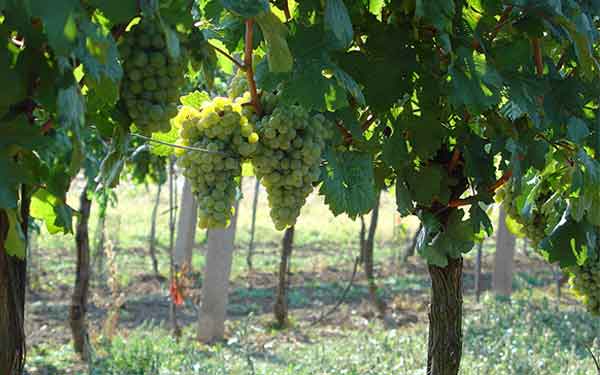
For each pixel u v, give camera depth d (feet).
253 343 44.83
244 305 58.44
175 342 43.21
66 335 47.88
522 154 14.92
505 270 56.90
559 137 14.90
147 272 69.46
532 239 19.17
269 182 12.12
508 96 14.44
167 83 9.68
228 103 11.83
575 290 18.35
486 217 15.84
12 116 8.73
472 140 15.21
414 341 43.27
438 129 14.37
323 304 59.57
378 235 97.25
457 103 13.09
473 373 33.76
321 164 13.55
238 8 10.02
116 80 8.80
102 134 10.90
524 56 14.06
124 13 8.35
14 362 10.34
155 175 52.85
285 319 51.13
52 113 8.58
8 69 8.10
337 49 12.36
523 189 18.65
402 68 13.78
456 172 16.28
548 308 52.95
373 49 13.80
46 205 11.23
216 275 44.47
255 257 81.41
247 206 118.32
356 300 61.16
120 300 47.24
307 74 12.07
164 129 9.86
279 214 12.34
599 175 15.05
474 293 65.98
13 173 8.29
